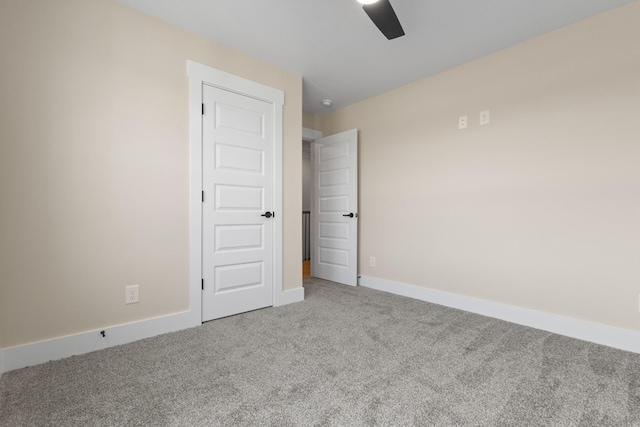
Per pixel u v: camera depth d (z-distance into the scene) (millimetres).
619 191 1959
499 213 2504
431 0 1914
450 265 2824
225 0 1941
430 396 1398
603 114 2020
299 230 3002
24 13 1678
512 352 1857
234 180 2535
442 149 2893
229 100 2506
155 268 2123
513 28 2211
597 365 1701
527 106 2357
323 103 3723
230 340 2023
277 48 2514
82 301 1850
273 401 1360
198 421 1229
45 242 1733
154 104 2115
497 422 1225
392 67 2830
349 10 2033
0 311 1616
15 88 1649
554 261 2217
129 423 1216
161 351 1860
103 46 1917
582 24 2107
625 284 1937
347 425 1203
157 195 2127
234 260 2539
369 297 3102
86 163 1855
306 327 2260
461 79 2764
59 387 1466
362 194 3646
